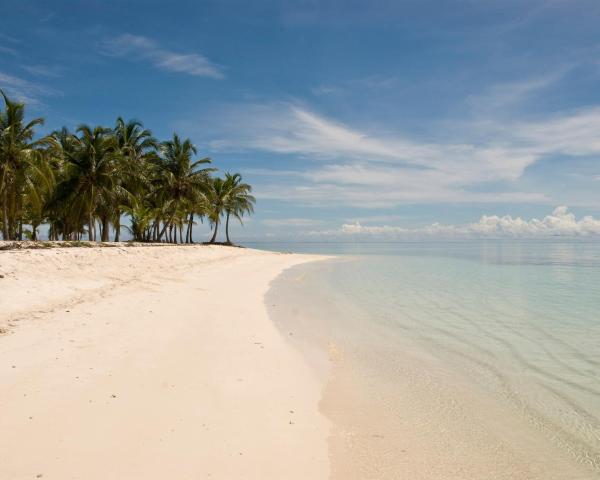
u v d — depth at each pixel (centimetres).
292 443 528
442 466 493
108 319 1072
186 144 4909
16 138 3006
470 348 987
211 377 730
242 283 2116
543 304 1633
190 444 504
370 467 485
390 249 11069
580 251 8394
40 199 3406
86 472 430
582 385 748
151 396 630
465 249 10319
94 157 3622
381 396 699
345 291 2012
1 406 564
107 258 2139
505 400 685
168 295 1504
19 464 438
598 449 537
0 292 1207
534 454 524
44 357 760
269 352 911
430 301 1705
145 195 4878
